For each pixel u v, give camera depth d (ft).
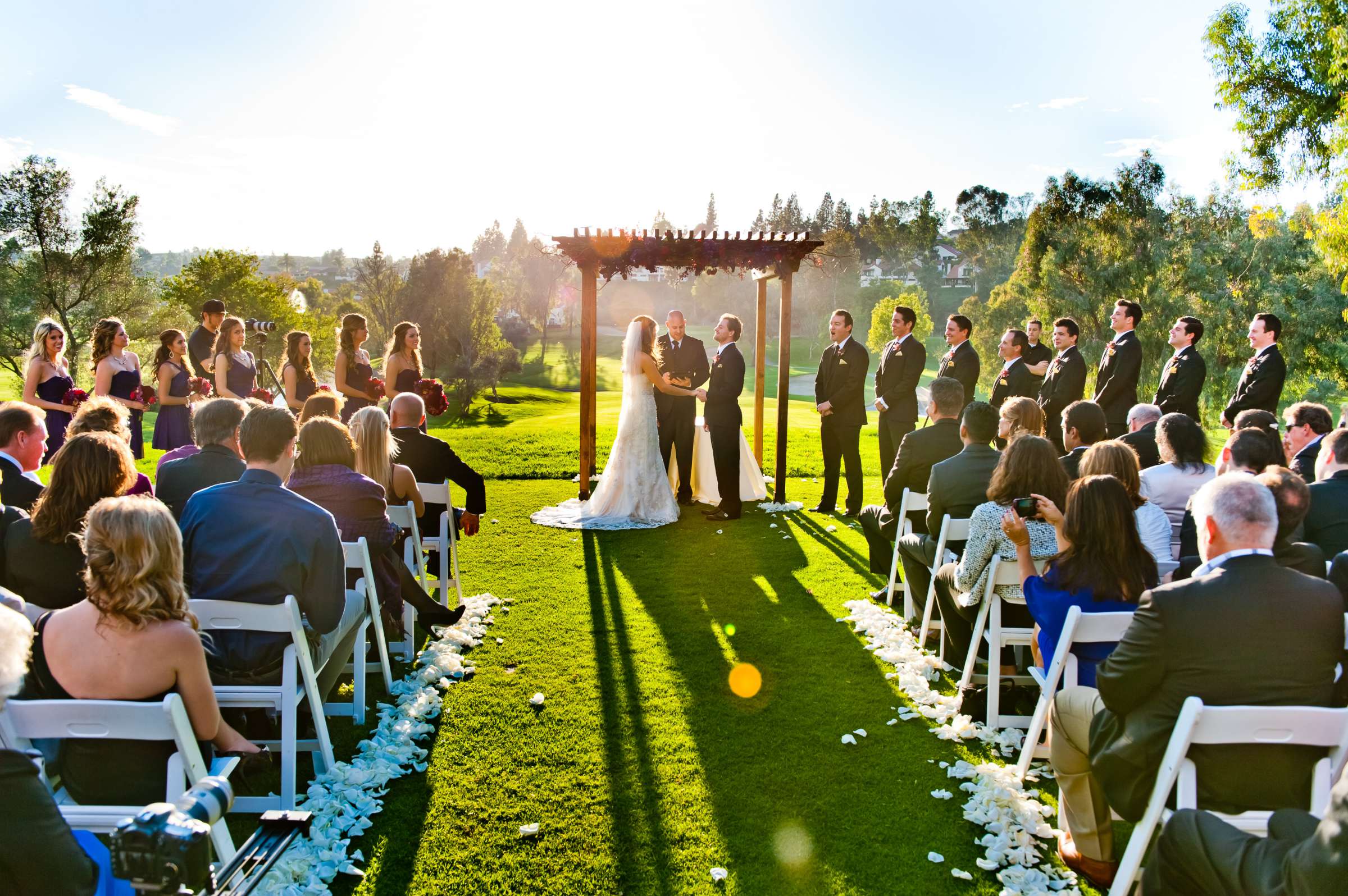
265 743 11.20
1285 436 17.10
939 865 9.43
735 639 16.26
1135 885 8.14
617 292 321.93
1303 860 5.33
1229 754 7.48
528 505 28.09
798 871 9.27
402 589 14.32
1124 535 10.22
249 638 10.37
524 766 11.44
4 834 5.36
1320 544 12.40
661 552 22.50
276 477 10.77
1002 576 12.25
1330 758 7.39
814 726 12.71
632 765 11.51
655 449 26.07
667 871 9.24
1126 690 7.84
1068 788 9.29
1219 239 107.34
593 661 15.12
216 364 24.44
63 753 7.84
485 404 158.92
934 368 197.47
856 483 27.09
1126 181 116.78
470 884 8.97
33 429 12.16
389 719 12.60
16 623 5.88
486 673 14.58
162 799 7.90
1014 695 12.83
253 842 6.34
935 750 12.04
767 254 27.78
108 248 115.65
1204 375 23.35
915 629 16.83
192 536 10.48
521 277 280.72
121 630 7.70
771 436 45.65
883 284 243.40
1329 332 92.27
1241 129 53.42
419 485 17.07
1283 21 51.13
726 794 10.83
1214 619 7.45
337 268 580.30
